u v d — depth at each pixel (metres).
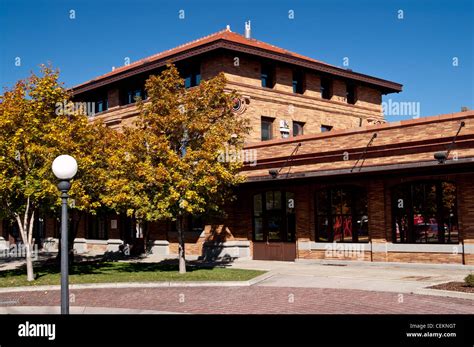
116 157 21.31
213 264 25.86
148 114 21.64
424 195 22.50
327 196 25.61
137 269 23.91
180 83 22.30
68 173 10.20
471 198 21.00
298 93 33.75
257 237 28.16
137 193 21.11
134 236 34.72
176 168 20.61
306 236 25.98
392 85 38.25
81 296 16.69
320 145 25.00
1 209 20.38
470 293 14.50
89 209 24.09
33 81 20.98
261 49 30.27
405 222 22.95
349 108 36.16
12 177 20.02
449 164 20.02
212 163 20.94
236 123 22.22
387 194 23.45
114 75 34.53
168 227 32.09
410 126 22.14
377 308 13.35
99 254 35.47
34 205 20.98
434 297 14.74
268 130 31.55
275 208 27.52
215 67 29.77
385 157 22.73
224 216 23.09
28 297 16.75
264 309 13.74
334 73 34.47
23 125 20.20
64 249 10.17
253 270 22.06
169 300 15.62
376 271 21.17
